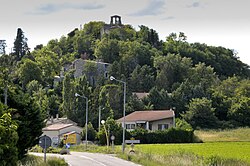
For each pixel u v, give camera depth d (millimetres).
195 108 121188
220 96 131875
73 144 97500
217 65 182250
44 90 128250
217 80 153250
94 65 156875
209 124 120688
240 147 71625
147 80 149250
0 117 22188
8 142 21562
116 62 153250
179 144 85375
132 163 47844
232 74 182000
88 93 115750
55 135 101250
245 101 125188
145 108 126625
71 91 116438
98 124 109688
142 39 198375
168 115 110562
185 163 40156
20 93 41438
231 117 124938
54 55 180250
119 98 125375
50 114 122188
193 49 187875
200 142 94750
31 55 180000
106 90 125062
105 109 112562
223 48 194250
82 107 114750
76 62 159875
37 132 43094
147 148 71250
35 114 42312
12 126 21656
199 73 156250
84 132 100750
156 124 110062
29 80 138500
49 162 39156
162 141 97625
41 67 156500
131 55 165000
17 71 141500
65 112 116125
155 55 172000
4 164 21562
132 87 146250
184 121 111625
